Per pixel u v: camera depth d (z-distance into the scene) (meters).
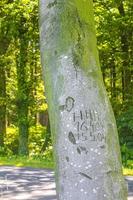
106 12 22.67
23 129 23.09
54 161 3.31
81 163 3.20
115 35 23.33
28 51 22.62
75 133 3.22
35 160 15.55
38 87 24.00
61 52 3.32
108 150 3.23
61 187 3.24
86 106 3.25
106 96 3.34
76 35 3.34
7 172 12.62
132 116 17.80
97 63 3.37
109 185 3.18
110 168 3.21
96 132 3.23
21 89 22.67
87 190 3.17
